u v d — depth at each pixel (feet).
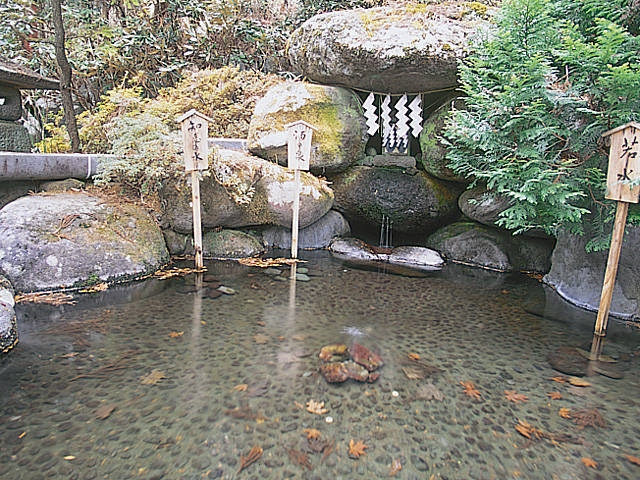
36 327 9.41
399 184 17.61
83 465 5.37
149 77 25.23
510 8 10.50
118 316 10.16
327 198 17.56
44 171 13.66
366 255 17.11
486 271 15.58
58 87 16.67
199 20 25.90
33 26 24.02
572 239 12.99
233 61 26.96
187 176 14.82
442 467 5.57
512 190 10.96
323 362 8.22
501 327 10.34
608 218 10.19
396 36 15.57
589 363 8.61
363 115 18.33
